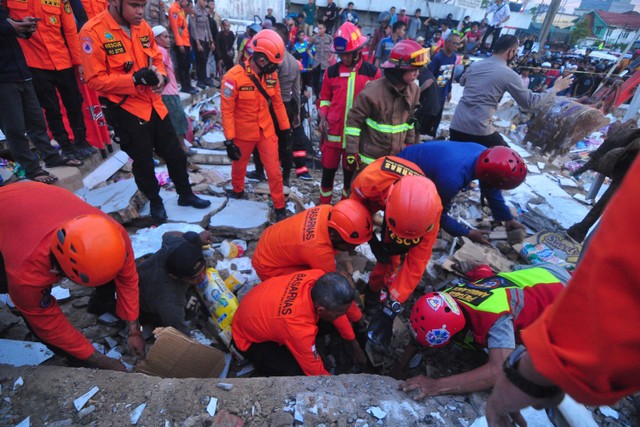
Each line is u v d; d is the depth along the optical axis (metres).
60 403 1.68
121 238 1.63
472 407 1.74
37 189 1.79
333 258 2.42
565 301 0.61
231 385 1.77
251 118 3.44
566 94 10.45
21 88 3.20
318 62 9.28
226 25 8.37
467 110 3.93
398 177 2.28
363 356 2.38
